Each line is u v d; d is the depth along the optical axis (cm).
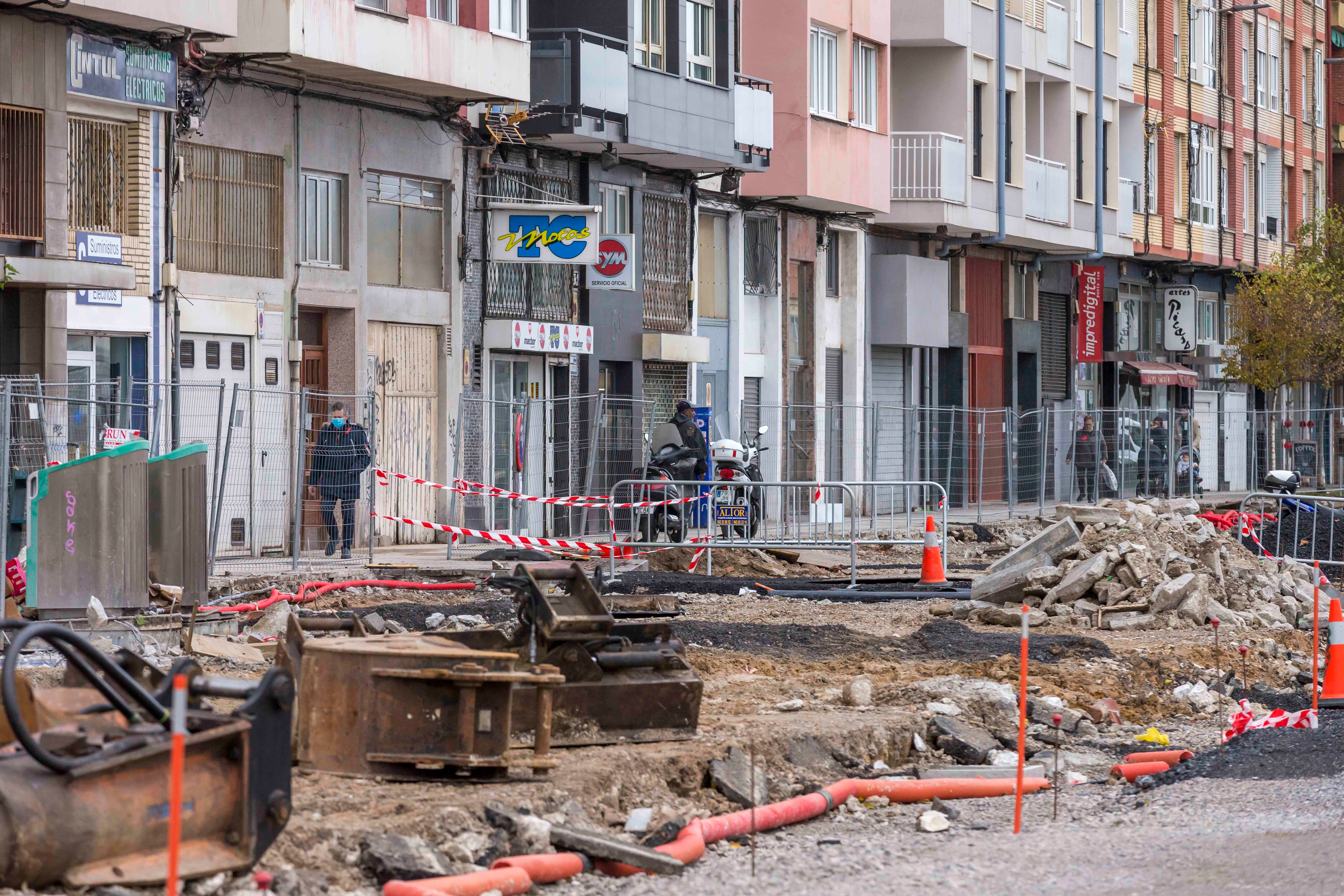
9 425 2906
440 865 1509
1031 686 2681
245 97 4516
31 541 2783
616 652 2022
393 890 1435
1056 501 6844
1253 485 7719
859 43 7219
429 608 3422
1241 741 2331
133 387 4097
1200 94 10638
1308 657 3294
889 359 7731
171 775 1309
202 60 4350
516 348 5375
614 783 1827
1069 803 2022
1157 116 10038
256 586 3578
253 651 2764
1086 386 9519
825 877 1602
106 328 4062
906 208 7538
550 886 1547
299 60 4478
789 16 6644
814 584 4219
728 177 6419
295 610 3225
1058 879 1576
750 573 4553
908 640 3125
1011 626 3491
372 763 1733
